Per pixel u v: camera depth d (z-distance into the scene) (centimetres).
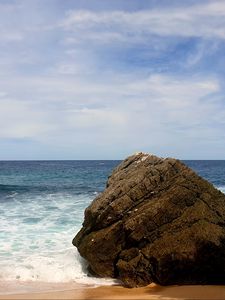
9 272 1466
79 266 1542
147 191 1542
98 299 1212
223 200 1525
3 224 2211
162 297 1232
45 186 4428
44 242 1859
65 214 2508
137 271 1366
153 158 1697
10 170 8406
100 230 1509
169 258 1346
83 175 6438
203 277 1381
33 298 1215
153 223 1424
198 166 10506
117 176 1709
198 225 1409
